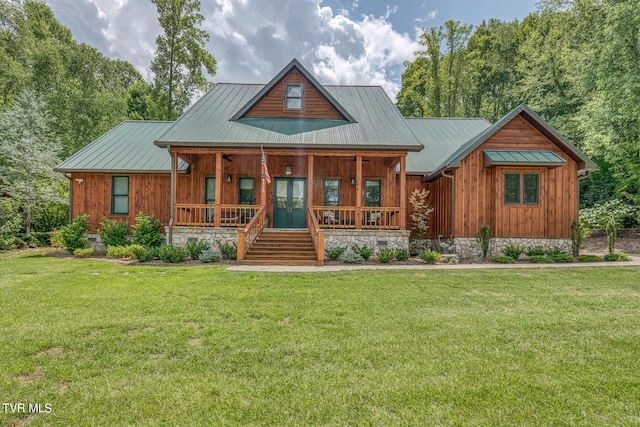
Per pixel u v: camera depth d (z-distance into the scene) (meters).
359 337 3.91
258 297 5.68
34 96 18.33
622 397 2.71
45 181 16.42
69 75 24.36
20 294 5.79
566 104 21.11
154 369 3.14
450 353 3.49
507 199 11.97
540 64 22.53
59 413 2.48
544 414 2.49
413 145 11.12
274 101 13.74
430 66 28.03
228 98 15.12
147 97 25.22
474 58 28.73
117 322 4.36
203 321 4.45
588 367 3.21
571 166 12.19
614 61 15.86
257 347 3.62
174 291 6.09
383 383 2.89
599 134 15.87
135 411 2.51
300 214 13.91
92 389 2.79
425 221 13.91
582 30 19.77
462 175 12.20
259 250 10.57
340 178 14.07
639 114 14.64
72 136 23.41
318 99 13.76
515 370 3.14
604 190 19.53
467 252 12.02
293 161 13.95
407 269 8.77
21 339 3.77
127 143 14.66
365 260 10.61
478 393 2.75
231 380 2.94
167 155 14.02
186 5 23.75
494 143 12.30
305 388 2.81
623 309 5.06
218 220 11.44
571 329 4.20
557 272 8.21
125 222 12.96
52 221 16.02
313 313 4.81
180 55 23.70
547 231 11.99
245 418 2.43
